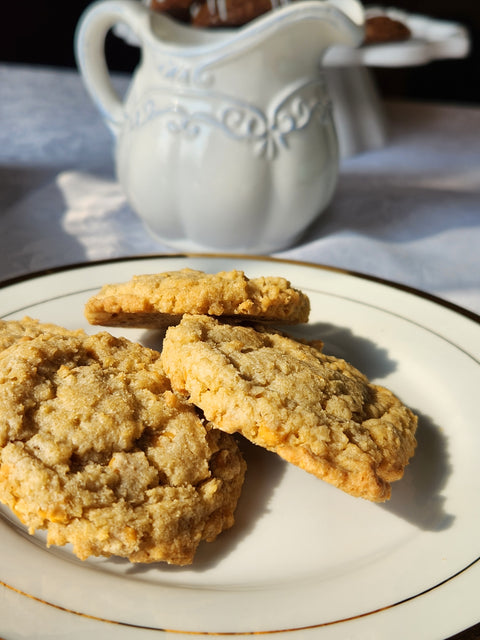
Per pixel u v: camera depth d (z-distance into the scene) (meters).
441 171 0.48
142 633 0.18
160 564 0.21
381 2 0.91
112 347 0.25
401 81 0.98
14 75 0.60
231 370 0.22
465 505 0.23
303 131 0.35
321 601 0.20
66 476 0.20
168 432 0.22
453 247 0.39
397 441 0.23
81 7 0.96
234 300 0.25
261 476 0.24
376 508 0.23
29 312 0.29
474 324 0.29
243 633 0.19
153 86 0.35
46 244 0.38
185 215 0.36
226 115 0.33
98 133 0.51
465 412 0.26
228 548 0.22
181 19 0.44
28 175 0.45
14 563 0.20
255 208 0.35
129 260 0.32
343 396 0.23
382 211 0.42
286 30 0.32
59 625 0.18
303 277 0.32
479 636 0.18
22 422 0.21
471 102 0.97
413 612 0.19
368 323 0.30
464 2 0.94
